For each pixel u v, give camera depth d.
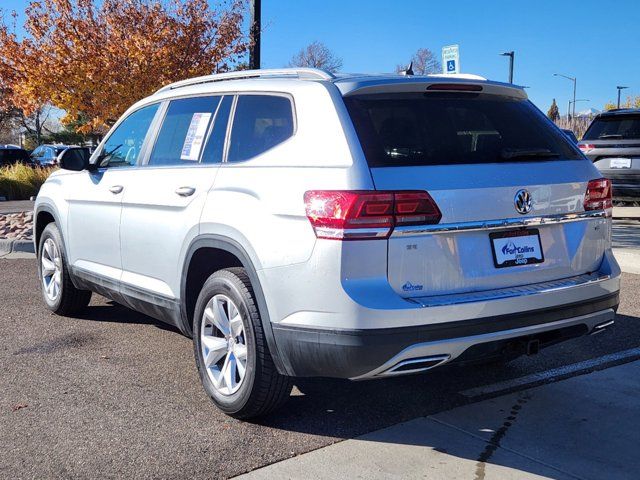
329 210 3.38
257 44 10.27
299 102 3.91
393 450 3.71
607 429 3.99
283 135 3.93
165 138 4.99
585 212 4.05
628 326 6.05
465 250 3.57
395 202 3.37
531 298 3.65
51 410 4.23
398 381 4.77
